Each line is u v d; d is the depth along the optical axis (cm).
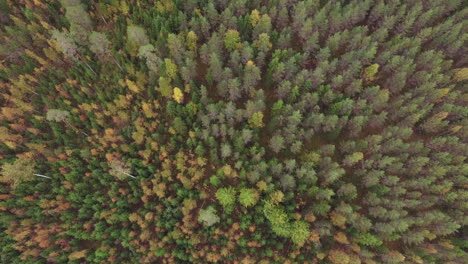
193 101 5188
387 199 4738
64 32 5481
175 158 5181
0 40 6025
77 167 5203
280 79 5472
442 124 5162
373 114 5356
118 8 6000
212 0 5788
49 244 5000
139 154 5238
